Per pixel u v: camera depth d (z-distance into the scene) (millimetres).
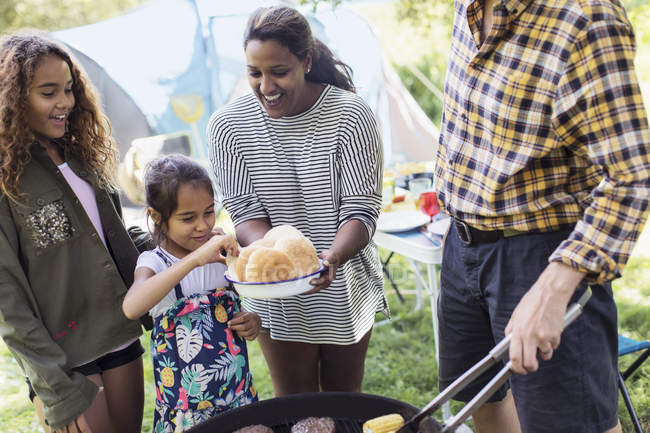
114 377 2078
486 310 1946
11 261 1785
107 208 2055
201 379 1869
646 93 6852
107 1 10336
